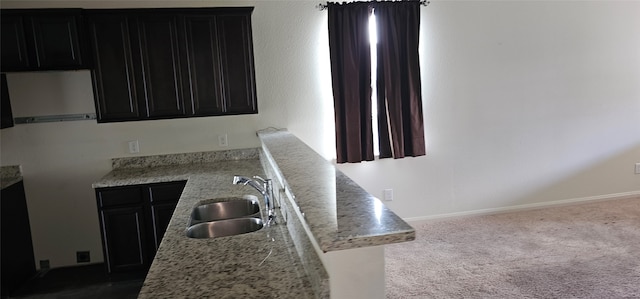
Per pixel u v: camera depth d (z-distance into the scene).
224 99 3.73
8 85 3.69
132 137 3.95
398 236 1.26
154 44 3.55
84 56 3.44
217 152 4.10
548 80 4.66
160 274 1.69
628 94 4.87
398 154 4.30
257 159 4.14
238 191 2.97
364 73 4.13
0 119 3.54
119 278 3.63
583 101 4.78
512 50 4.53
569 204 4.92
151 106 3.62
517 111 4.64
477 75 4.49
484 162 4.66
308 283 1.57
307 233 1.63
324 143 4.30
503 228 4.29
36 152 3.82
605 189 4.98
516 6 4.46
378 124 4.29
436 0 4.28
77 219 3.97
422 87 4.39
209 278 1.64
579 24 4.63
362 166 4.38
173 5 3.87
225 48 3.66
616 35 4.73
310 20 4.12
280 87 4.16
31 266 3.86
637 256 3.50
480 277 3.27
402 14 4.15
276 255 1.85
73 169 3.90
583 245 3.77
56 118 3.81
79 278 3.75
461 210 4.69
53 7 3.67
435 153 4.53
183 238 2.09
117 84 3.55
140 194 3.50
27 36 3.34
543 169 4.81
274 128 4.19
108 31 3.47
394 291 3.12
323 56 4.19
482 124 4.59
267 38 4.07
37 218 3.90
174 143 4.03
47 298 3.39
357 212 1.47
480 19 4.41
